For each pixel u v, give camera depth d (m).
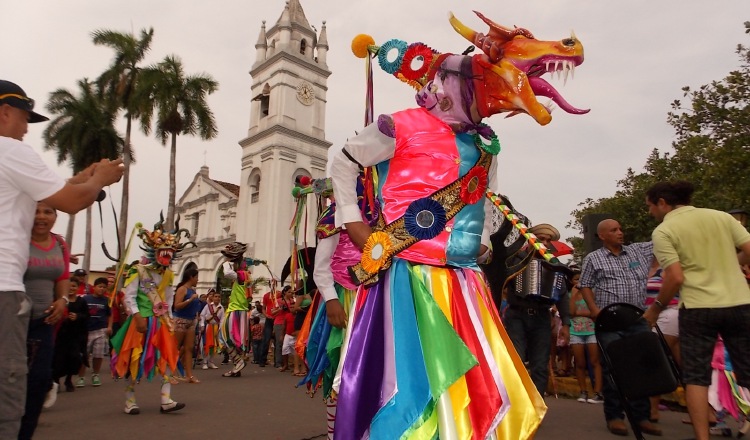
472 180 2.45
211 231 43.97
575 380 7.46
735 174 11.36
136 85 29.03
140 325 5.57
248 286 10.41
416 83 2.61
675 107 13.21
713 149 11.98
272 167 36.38
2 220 2.45
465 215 2.45
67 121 32.03
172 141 29.47
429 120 2.50
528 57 2.32
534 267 5.04
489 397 2.09
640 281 5.02
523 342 5.13
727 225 3.73
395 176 2.46
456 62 2.43
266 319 12.81
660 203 4.06
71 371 7.36
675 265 3.63
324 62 40.38
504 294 5.23
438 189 2.40
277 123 36.66
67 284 3.67
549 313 5.23
